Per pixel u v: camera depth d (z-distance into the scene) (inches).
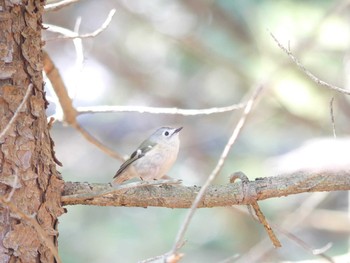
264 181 246.5
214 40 616.4
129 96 688.4
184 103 687.7
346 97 558.9
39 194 233.3
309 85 543.5
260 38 556.4
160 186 246.2
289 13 542.6
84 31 676.1
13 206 203.2
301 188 244.4
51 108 582.6
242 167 589.3
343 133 559.8
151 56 687.1
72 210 624.1
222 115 679.1
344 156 243.8
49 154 240.2
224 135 668.7
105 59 681.6
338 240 614.9
